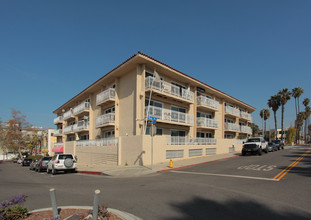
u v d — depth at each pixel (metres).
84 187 9.61
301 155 21.75
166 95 20.52
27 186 10.76
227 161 18.45
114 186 9.51
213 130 29.36
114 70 21.31
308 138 97.88
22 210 4.99
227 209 5.70
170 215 5.36
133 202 6.59
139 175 13.05
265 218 4.99
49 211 5.55
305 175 10.41
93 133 27.36
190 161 19.00
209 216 5.22
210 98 30.02
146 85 19.25
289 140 64.44
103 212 4.67
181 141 20.66
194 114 25.30
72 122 36.12
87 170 17.03
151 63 19.59
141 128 19.06
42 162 21.98
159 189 8.35
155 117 17.97
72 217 4.66
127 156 17.75
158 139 17.98
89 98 30.06
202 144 23.67
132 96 20.30
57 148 33.62
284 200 6.34
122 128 21.27
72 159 17.84
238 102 36.47
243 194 7.10
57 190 9.17
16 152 67.81
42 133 67.12
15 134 57.53
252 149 22.55
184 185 8.97
